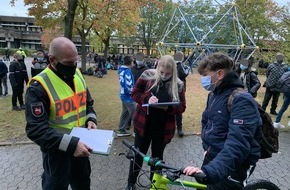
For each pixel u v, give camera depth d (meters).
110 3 20.47
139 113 3.44
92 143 2.20
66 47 2.20
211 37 22.62
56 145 2.10
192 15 22.20
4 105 8.59
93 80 16.97
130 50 53.00
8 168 4.34
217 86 2.16
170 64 3.24
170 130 3.46
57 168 2.37
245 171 2.24
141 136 3.44
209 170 1.84
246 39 26.84
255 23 29.22
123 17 21.72
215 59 2.11
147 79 3.43
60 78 2.29
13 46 65.38
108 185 3.85
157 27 43.69
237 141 1.92
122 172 4.23
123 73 5.46
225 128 2.12
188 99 10.43
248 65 6.11
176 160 4.71
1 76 10.53
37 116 2.13
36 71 7.89
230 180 2.18
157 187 2.26
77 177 2.70
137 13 23.08
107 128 6.26
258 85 6.12
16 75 7.64
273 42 21.09
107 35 27.66
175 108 3.35
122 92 5.54
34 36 65.75
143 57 5.95
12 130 6.03
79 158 2.61
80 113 2.49
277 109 8.59
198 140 5.65
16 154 4.86
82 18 21.61
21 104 7.92
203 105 9.16
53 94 2.22
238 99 2.01
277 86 6.84
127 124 5.86
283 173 4.28
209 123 2.28
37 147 5.16
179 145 5.36
